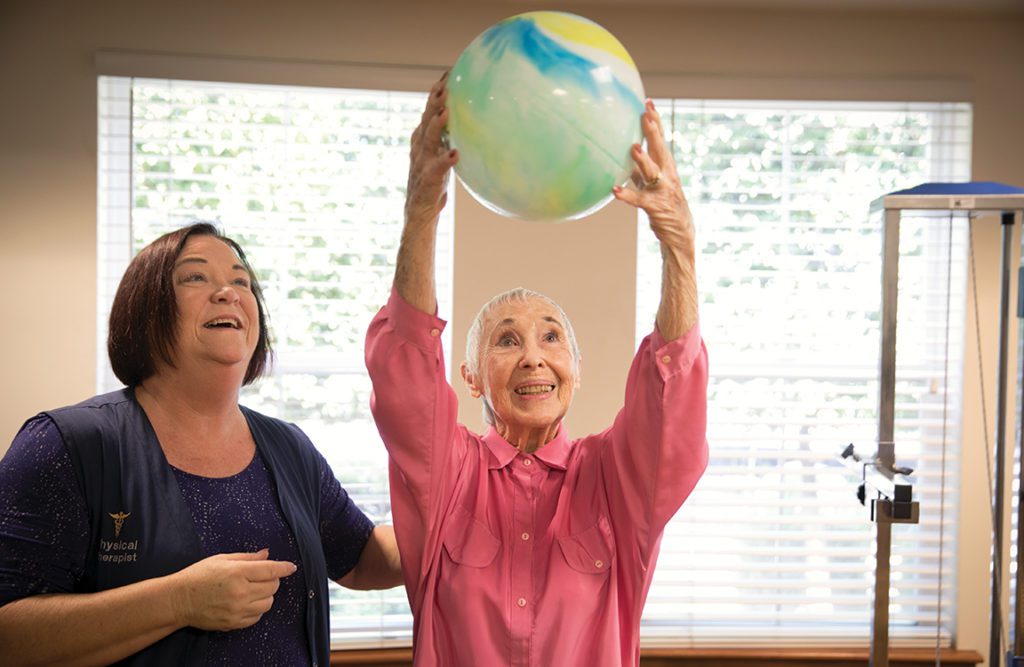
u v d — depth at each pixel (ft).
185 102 8.90
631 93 3.40
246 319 4.83
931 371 9.29
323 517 5.44
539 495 4.61
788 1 8.87
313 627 4.83
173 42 8.70
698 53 9.09
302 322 9.16
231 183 8.99
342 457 9.21
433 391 4.26
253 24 8.78
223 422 4.87
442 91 3.59
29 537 4.25
